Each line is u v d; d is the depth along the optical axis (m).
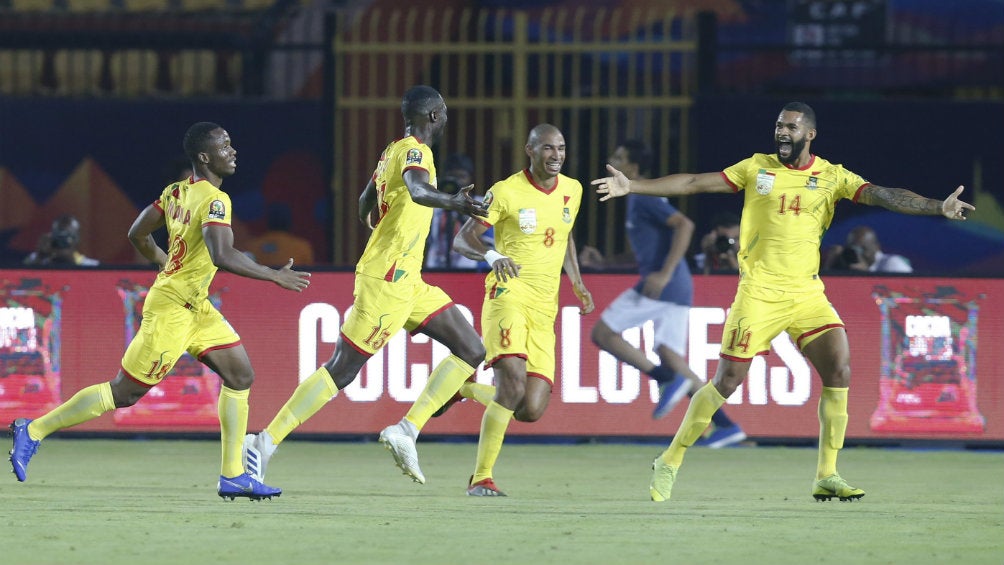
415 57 55.72
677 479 31.81
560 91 50.97
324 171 51.22
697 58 49.59
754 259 27.81
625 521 23.89
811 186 27.53
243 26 56.09
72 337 37.47
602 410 37.41
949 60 56.50
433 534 22.03
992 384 37.16
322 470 32.94
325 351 37.28
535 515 24.70
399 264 27.91
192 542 20.97
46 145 51.97
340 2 57.31
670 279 37.34
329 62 51.22
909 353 37.19
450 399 29.92
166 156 51.97
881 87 56.81
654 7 57.84
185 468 32.69
